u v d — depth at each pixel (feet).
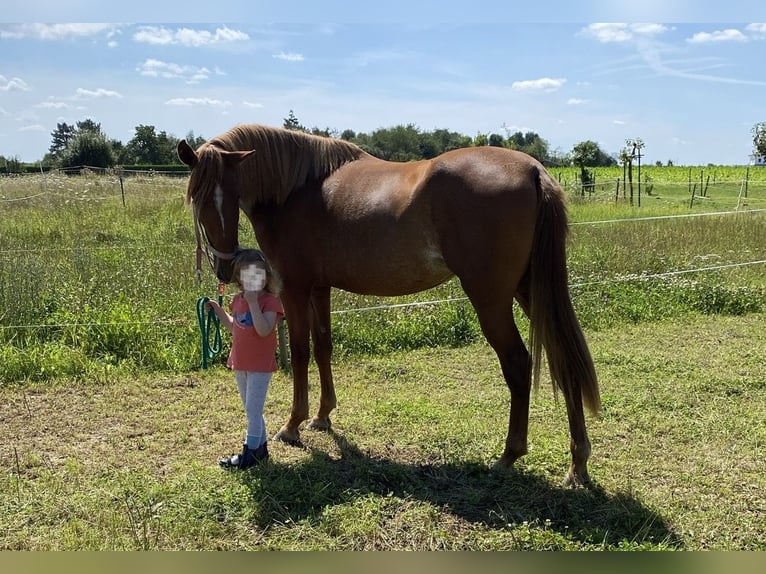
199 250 12.89
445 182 11.50
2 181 62.64
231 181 12.39
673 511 10.93
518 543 9.95
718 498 11.44
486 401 16.61
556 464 12.71
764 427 14.62
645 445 13.84
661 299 25.46
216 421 15.26
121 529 10.29
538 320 11.21
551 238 11.13
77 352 18.48
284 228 13.65
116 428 14.87
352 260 12.87
